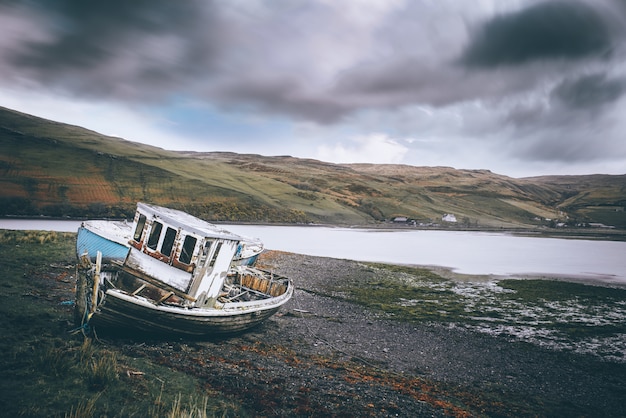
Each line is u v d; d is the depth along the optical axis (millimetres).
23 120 188625
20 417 6992
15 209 99250
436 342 19766
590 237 151625
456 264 55781
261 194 172250
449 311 26875
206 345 14422
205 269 14633
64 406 7688
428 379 14656
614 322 25906
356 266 44406
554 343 21016
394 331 21016
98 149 165750
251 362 13328
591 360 18672
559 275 48125
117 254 21016
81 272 12688
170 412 8180
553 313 27953
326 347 16938
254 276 21516
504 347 19859
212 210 135375
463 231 176875
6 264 21641
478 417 11547
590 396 14586
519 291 35844
